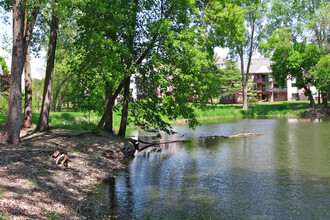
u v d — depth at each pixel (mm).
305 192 9383
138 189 9641
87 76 17391
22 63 12094
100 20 14633
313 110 45406
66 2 11555
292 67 43812
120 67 14930
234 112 48969
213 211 7777
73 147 14062
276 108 51469
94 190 9383
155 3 17000
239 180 10836
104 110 19406
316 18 43125
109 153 14820
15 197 6922
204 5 18875
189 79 16344
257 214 7621
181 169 12688
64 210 7215
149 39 16797
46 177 9023
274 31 45875
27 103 16859
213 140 22094
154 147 19422
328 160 14172
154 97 19188
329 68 41344
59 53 28344
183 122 36906
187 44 15562
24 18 12188
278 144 19391
